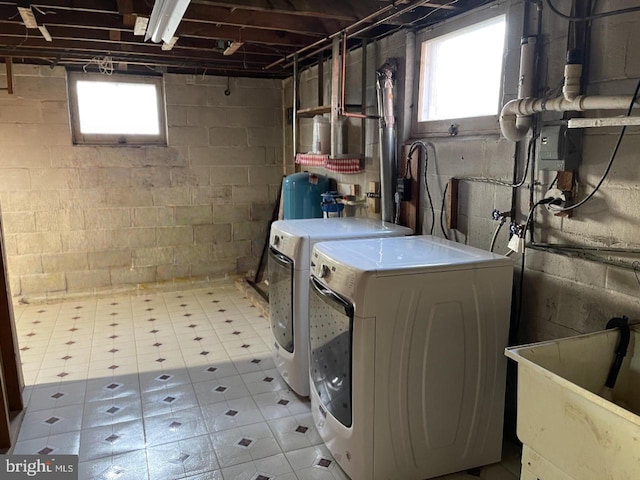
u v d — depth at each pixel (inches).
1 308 97.9
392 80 119.2
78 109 177.9
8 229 172.2
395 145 121.6
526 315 88.7
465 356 79.7
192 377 119.2
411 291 74.0
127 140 185.8
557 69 79.6
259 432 95.5
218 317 163.3
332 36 124.6
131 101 184.7
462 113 105.5
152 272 194.7
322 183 164.6
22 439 92.9
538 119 82.7
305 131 184.4
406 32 117.3
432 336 76.7
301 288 102.1
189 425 97.9
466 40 103.0
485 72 98.0
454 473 83.5
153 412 102.8
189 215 196.9
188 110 190.2
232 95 196.1
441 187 109.2
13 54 153.6
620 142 70.4
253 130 201.8
